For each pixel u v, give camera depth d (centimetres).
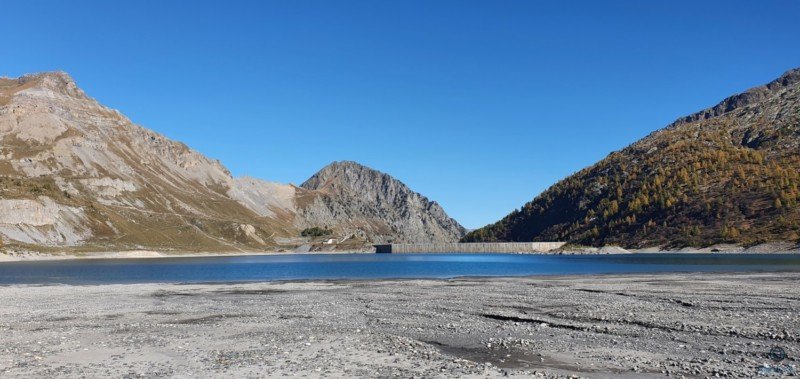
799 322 3148
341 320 3659
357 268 13438
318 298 5206
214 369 2178
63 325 3494
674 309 3884
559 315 3725
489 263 16062
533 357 2408
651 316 3528
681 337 2791
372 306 4459
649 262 13850
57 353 2538
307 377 2031
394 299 5003
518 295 5162
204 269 13125
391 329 3234
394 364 2236
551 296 5019
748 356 2319
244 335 3036
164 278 9319
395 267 13750
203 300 5119
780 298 4459
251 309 4341
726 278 7000
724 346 2534
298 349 2592
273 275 10206
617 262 14638
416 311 4091
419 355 2419
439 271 11219
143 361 2350
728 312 3666
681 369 2106
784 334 2762
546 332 3048
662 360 2273
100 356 2464
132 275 10394
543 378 1989
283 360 2338
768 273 8000
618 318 3488
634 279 7181
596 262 15088
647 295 4919
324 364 2247
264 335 3028
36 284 7744
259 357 2411
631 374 2056
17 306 4662
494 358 2400
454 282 7200
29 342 2836
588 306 4172
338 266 14912
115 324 3531
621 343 2673
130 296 5572
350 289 6259
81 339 2928
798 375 1972
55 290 6378
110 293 5944
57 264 17225
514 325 3322
